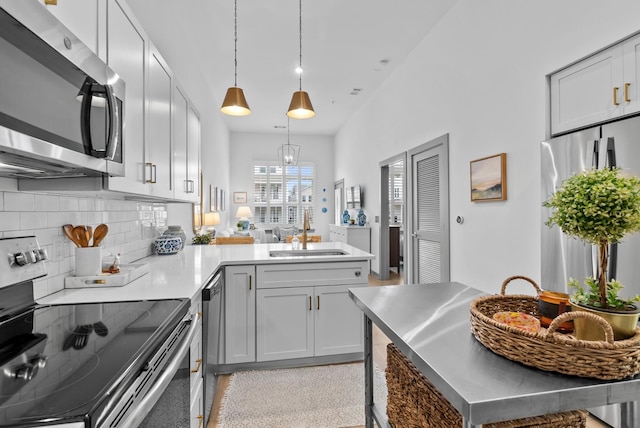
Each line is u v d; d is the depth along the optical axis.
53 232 1.46
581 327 0.82
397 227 6.53
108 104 1.13
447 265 3.48
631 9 1.75
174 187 2.24
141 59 1.66
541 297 0.98
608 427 1.82
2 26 0.75
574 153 2.00
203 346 1.74
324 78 5.23
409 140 4.44
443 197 3.56
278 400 2.13
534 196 2.40
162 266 2.16
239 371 2.49
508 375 0.74
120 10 1.43
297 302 2.52
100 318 1.12
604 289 0.81
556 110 2.22
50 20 0.90
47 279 1.41
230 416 1.97
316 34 3.94
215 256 2.63
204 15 3.54
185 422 1.28
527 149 2.46
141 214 2.54
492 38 2.82
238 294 2.44
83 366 0.77
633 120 1.68
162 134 1.99
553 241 2.14
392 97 5.03
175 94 2.28
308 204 9.20
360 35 3.96
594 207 0.75
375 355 2.79
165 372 0.95
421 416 1.15
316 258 2.53
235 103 2.80
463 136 3.24
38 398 0.63
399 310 1.21
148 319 1.11
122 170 1.32
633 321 0.76
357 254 2.72
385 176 5.57
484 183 2.88
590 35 1.97
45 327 1.04
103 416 0.61
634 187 0.74
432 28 3.80
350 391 2.24
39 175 1.21
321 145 9.29
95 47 1.23
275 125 8.19
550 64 2.25
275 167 9.05
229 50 4.31
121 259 2.16
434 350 0.87
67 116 0.98
